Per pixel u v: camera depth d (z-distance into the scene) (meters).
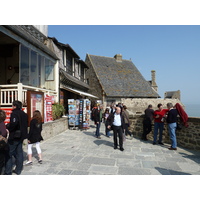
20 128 3.86
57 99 10.08
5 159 3.71
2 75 9.26
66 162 4.73
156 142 7.25
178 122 6.38
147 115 7.49
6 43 8.48
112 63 26.42
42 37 10.05
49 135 7.86
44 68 8.79
